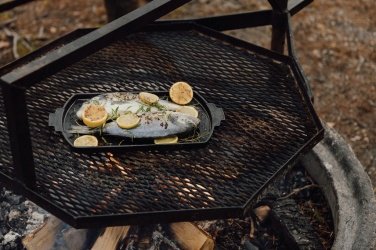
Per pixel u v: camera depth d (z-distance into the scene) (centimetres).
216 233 194
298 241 183
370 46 317
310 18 337
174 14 329
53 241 187
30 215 199
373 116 280
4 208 201
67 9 332
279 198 199
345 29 329
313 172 208
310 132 178
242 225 197
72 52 145
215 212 153
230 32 322
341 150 201
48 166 167
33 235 186
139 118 175
